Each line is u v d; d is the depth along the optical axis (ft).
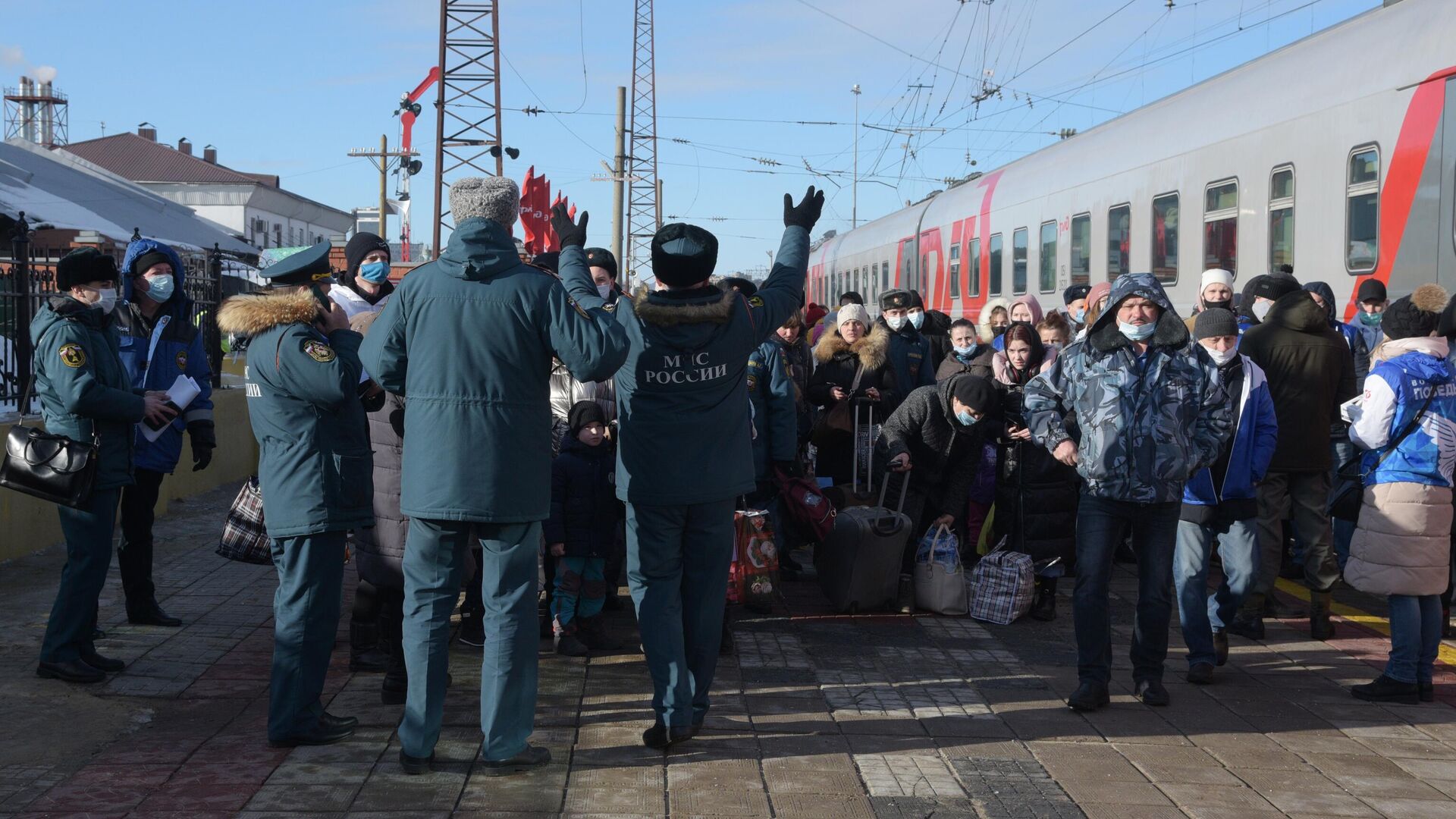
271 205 172.45
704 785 13.67
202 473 34.81
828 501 22.75
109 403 16.69
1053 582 22.59
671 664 14.73
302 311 14.43
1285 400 21.18
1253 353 21.62
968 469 23.17
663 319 14.32
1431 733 16.37
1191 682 18.69
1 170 49.39
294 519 14.35
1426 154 28.17
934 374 31.09
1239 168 36.06
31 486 16.24
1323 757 15.34
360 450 14.84
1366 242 30.22
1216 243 37.35
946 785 13.94
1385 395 17.44
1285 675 19.21
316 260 14.83
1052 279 50.39
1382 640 21.43
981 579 22.29
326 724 14.83
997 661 19.69
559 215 15.81
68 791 13.05
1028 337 23.41
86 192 54.70
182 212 62.95
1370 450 17.87
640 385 14.57
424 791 13.25
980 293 59.98
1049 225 50.72
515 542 13.61
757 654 19.75
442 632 13.71
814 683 18.07
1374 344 27.76
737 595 20.76
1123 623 22.56
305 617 14.55
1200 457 17.12
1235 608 19.38
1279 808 13.55
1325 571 21.29
